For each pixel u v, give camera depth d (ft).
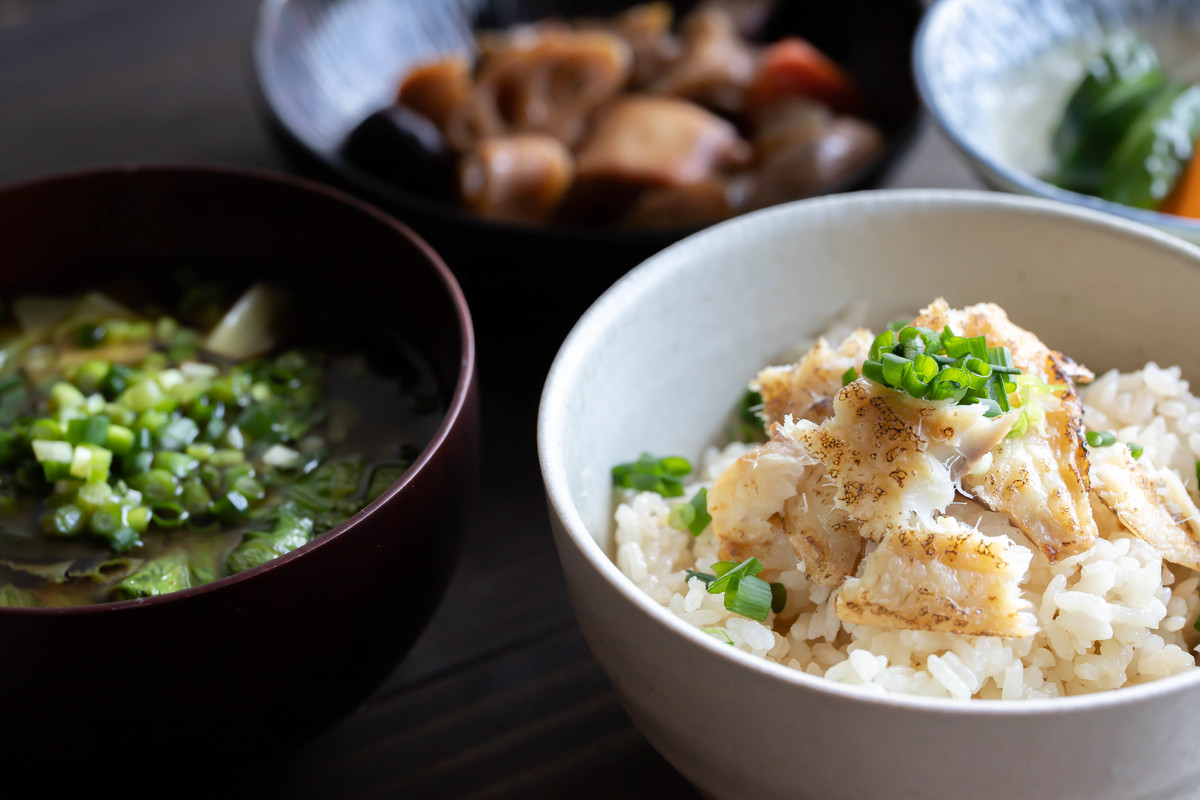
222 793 0.98
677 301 1.03
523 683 1.03
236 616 0.87
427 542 0.94
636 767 0.99
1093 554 0.92
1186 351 1.01
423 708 1.02
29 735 0.88
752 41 1.54
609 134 1.35
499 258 1.18
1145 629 0.91
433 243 1.20
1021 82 1.35
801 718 0.83
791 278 1.05
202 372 1.08
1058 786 0.83
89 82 1.54
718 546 0.97
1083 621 0.90
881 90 1.43
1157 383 1.00
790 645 0.95
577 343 0.97
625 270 1.18
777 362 1.08
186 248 1.13
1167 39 1.38
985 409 0.90
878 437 0.90
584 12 1.58
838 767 0.84
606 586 0.86
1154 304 1.02
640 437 1.03
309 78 1.42
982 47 1.32
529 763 0.99
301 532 0.98
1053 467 0.91
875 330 1.07
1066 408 0.93
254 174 1.09
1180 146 1.24
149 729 0.89
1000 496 0.91
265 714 0.91
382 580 0.92
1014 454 0.91
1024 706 0.80
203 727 0.90
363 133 1.34
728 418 1.08
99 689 0.87
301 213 1.09
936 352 0.91
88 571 0.97
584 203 1.33
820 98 1.42
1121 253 1.01
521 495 1.15
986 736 0.81
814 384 0.98
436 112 1.42
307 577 0.88
